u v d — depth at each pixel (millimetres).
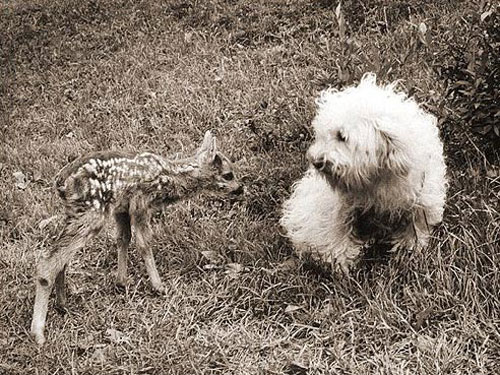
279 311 1923
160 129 3014
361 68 2572
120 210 1953
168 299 2012
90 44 4016
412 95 2420
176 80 3439
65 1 4605
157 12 4215
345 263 1993
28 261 2234
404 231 1978
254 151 2740
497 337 1705
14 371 1780
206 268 2098
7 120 3340
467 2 3418
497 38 2254
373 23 3555
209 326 1918
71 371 1772
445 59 2713
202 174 2010
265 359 1777
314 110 2734
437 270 1867
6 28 4371
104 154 1885
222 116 3049
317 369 1715
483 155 2184
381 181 1849
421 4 3582
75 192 1822
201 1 4207
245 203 2381
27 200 2578
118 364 1796
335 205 1991
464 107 2238
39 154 2949
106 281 2107
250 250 2121
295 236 2088
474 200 2037
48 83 3697
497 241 1892
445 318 1794
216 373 1749
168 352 1795
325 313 1855
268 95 3059
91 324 1934
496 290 1791
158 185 1956
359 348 1771
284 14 3889
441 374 1641
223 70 3404
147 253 2010
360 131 1774
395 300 1842
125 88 3465
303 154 2539
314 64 3295
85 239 1859
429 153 1892
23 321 1953
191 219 2309
